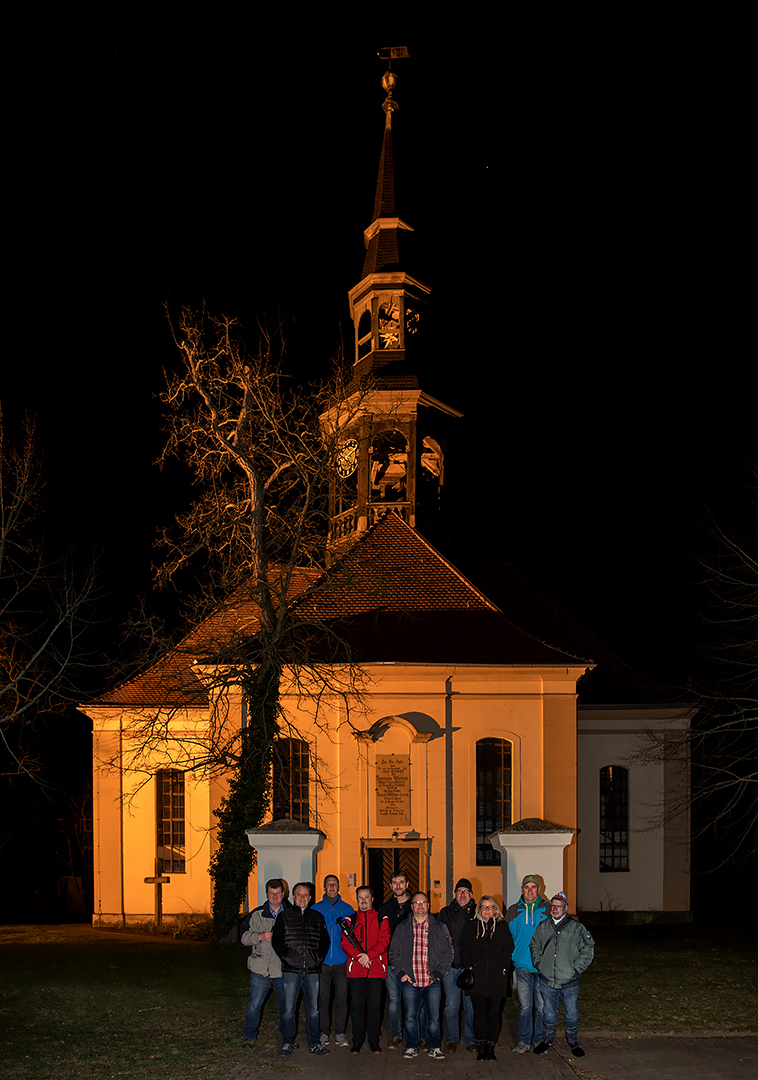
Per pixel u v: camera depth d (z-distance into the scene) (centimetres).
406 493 2791
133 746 2698
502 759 2316
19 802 3859
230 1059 1170
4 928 2614
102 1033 1277
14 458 2811
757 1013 1390
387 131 3108
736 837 3578
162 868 2673
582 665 2311
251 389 2356
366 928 1220
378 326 2928
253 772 2136
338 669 2231
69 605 2992
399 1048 1227
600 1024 1330
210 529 2388
